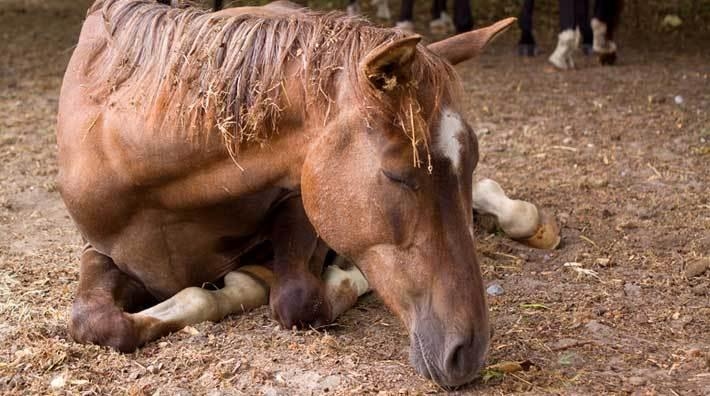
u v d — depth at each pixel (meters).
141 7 3.37
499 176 5.57
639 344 3.40
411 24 10.02
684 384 3.08
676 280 4.02
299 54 2.91
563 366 3.20
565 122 6.80
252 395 3.02
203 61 3.02
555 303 3.79
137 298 3.65
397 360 3.25
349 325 3.59
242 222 3.41
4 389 3.08
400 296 2.78
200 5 3.67
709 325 3.57
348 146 2.76
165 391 3.04
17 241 4.61
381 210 2.72
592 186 5.35
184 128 3.04
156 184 3.19
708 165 5.76
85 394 3.02
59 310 3.74
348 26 2.92
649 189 5.33
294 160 2.94
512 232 4.45
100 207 3.33
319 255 3.71
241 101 2.95
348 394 2.98
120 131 3.17
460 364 2.71
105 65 3.39
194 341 3.37
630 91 7.69
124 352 3.32
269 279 3.75
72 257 4.38
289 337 3.41
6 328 3.57
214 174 3.09
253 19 3.06
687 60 8.85
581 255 4.34
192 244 3.46
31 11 11.27
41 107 7.32
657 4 10.88
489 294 3.90
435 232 2.70
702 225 4.71
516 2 11.19
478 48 2.93
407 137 2.67
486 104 7.36
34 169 5.81
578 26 8.75
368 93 2.65
